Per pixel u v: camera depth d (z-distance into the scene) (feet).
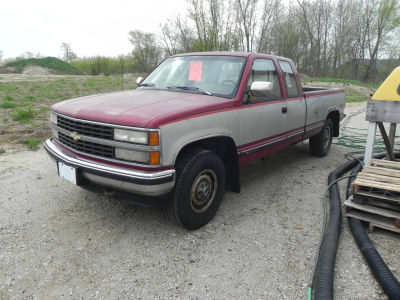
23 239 10.68
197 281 8.93
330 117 21.59
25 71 133.49
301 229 11.68
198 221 11.28
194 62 14.34
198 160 10.66
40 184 15.07
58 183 15.23
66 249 10.21
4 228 11.30
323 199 13.99
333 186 14.48
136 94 12.64
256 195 14.66
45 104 37.06
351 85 95.66
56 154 11.55
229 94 12.51
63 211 12.60
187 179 10.43
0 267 9.30
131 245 10.50
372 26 140.87
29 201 13.34
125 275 9.11
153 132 9.34
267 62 14.80
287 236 11.21
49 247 10.30
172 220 11.16
